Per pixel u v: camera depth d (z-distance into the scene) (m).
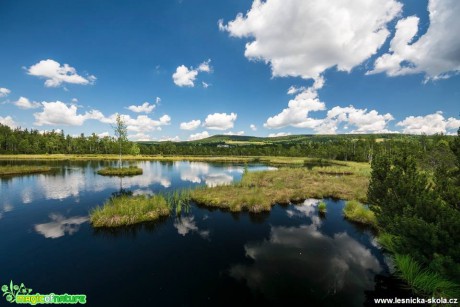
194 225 17.17
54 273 10.70
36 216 18.97
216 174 48.22
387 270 10.87
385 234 12.53
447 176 9.95
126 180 37.88
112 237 14.88
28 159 77.62
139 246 13.60
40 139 121.25
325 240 14.47
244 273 10.74
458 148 9.66
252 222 17.84
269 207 20.78
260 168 62.22
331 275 10.51
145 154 131.25
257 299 8.94
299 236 15.19
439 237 7.68
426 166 20.73
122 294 9.21
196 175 46.25
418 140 92.69
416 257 8.64
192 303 8.71
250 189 27.66
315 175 40.19
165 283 9.98
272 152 136.38
